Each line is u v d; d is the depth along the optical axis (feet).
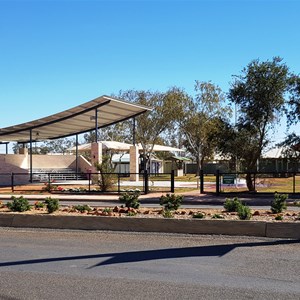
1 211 41.68
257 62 77.25
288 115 76.74
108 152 159.43
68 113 108.99
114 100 103.24
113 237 31.42
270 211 42.86
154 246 28.22
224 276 21.15
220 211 42.96
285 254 25.76
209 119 173.27
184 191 89.35
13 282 20.40
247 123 79.10
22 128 119.14
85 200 73.92
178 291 18.79
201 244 28.71
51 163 142.41
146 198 73.41
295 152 77.15
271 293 18.42
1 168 118.73
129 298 17.92
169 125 180.96
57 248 27.89
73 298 17.99
